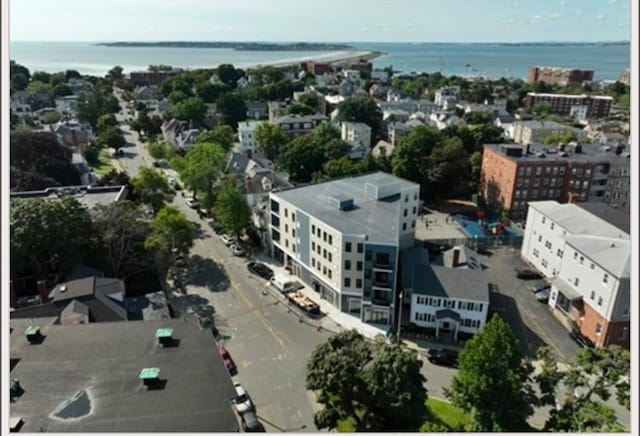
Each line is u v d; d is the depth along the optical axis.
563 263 56.25
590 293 50.59
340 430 37.50
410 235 70.69
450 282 52.34
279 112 167.25
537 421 38.97
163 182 82.19
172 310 54.94
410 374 33.78
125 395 28.53
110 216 58.59
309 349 48.56
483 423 33.16
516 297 59.59
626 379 37.88
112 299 47.22
